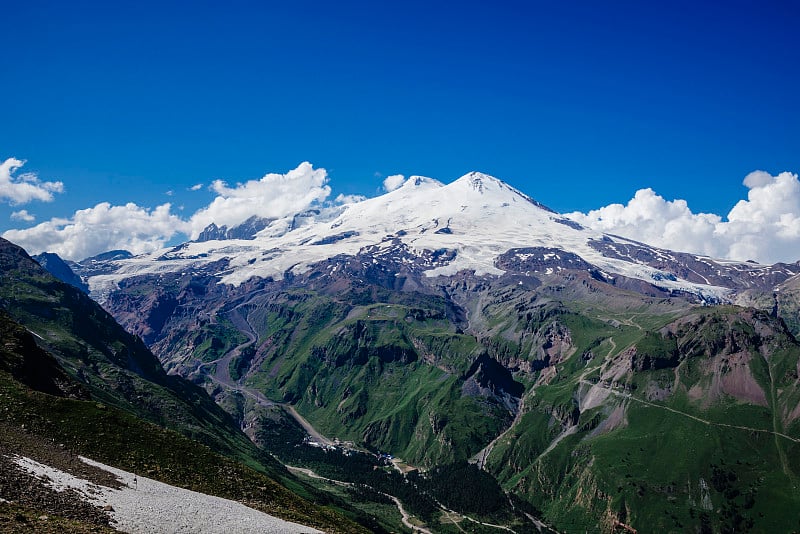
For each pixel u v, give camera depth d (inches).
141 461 4626.0
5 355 5826.8
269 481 5713.6
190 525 3494.1
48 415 4660.4
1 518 2605.8
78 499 3253.0
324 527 4977.9
